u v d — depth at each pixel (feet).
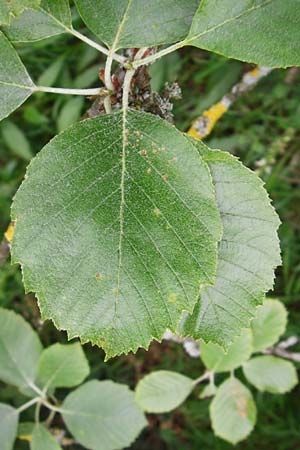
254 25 0.88
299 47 0.88
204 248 0.88
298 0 0.87
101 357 1.88
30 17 0.91
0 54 0.90
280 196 1.86
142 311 0.91
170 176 0.88
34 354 1.42
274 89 1.79
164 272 0.90
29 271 0.90
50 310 0.91
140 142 0.89
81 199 0.89
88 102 1.65
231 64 1.65
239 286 0.95
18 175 1.84
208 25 0.88
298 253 1.86
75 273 0.90
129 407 1.43
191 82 1.73
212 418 1.44
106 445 1.42
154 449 1.96
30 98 1.79
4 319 1.42
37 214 0.89
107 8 0.89
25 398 1.78
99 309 0.91
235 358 1.38
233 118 1.84
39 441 1.40
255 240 0.93
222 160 0.92
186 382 1.42
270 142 1.85
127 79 0.91
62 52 1.68
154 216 0.89
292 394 1.87
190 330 0.97
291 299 1.82
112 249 0.90
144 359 1.87
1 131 1.83
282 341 1.81
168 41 0.90
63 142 0.89
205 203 0.88
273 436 1.87
